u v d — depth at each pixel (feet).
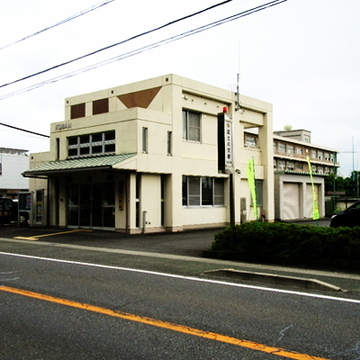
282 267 33.30
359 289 25.22
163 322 18.60
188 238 53.62
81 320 18.97
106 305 21.44
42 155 72.90
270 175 85.05
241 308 20.88
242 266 33.45
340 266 32.04
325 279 28.17
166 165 61.82
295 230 34.91
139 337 16.70
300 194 99.25
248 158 80.59
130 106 67.62
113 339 16.49
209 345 15.80
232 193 39.88
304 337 16.62
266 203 84.07
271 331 17.34
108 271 30.94
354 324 18.25
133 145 57.98
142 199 59.57
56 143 68.95
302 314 19.83
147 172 59.57
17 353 15.15
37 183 73.87
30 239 53.06
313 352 15.08
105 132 62.13
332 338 16.51
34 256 38.63
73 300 22.43
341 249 32.42
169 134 63.21
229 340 16.30
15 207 79.97
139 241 50.37
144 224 59.41
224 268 32.19
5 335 17.06
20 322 18.72
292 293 24.14
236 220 75.46
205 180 71.15
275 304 21.67
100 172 62.03
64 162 63.72
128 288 25.29
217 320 18.86
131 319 19.06
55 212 69.00
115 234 57.36
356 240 32.17
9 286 25.81
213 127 72.33
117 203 59.72
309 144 185.47
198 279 28.12
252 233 36.24
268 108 84.38
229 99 74.02
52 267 32.68
